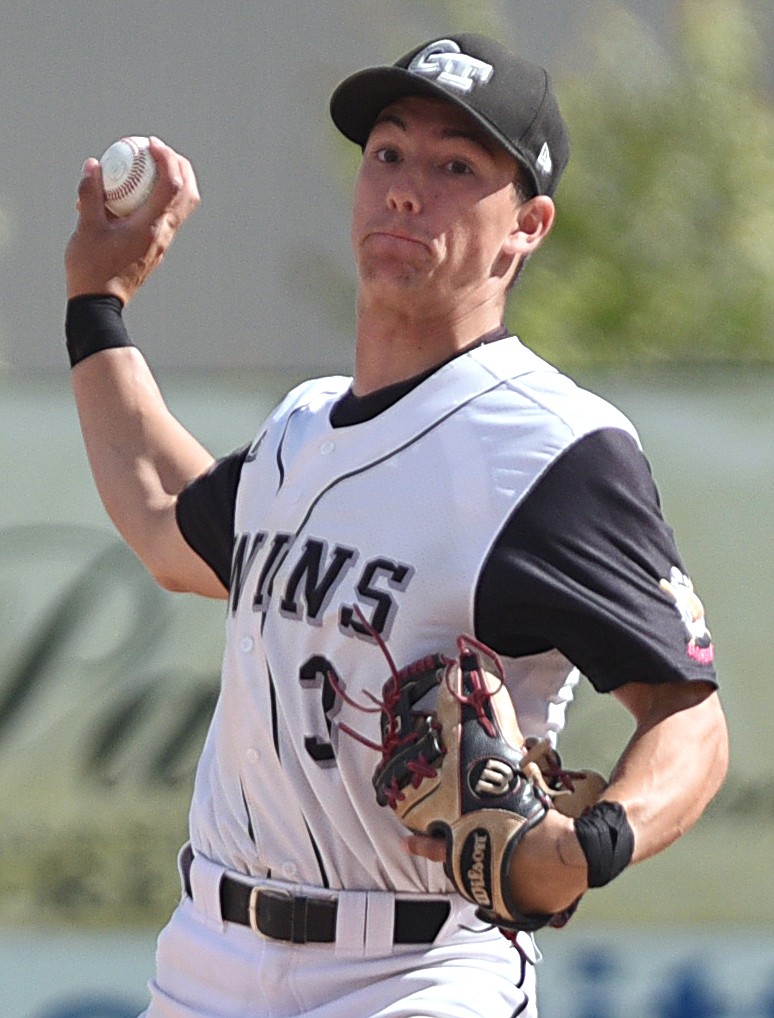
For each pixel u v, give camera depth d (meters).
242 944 9.94
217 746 10.25
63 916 17.67
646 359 26.52
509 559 9.20
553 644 9.27
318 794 9.60
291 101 37.41
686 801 8.84
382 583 9.43
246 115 37.50
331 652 9.55
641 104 28.17
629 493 9.30
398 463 9.62
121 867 17.70
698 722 9.08
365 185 10.07
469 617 9.33
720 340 27.00
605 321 26.91
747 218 27.56
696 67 28.42
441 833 8.83
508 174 9.97
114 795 17.69
